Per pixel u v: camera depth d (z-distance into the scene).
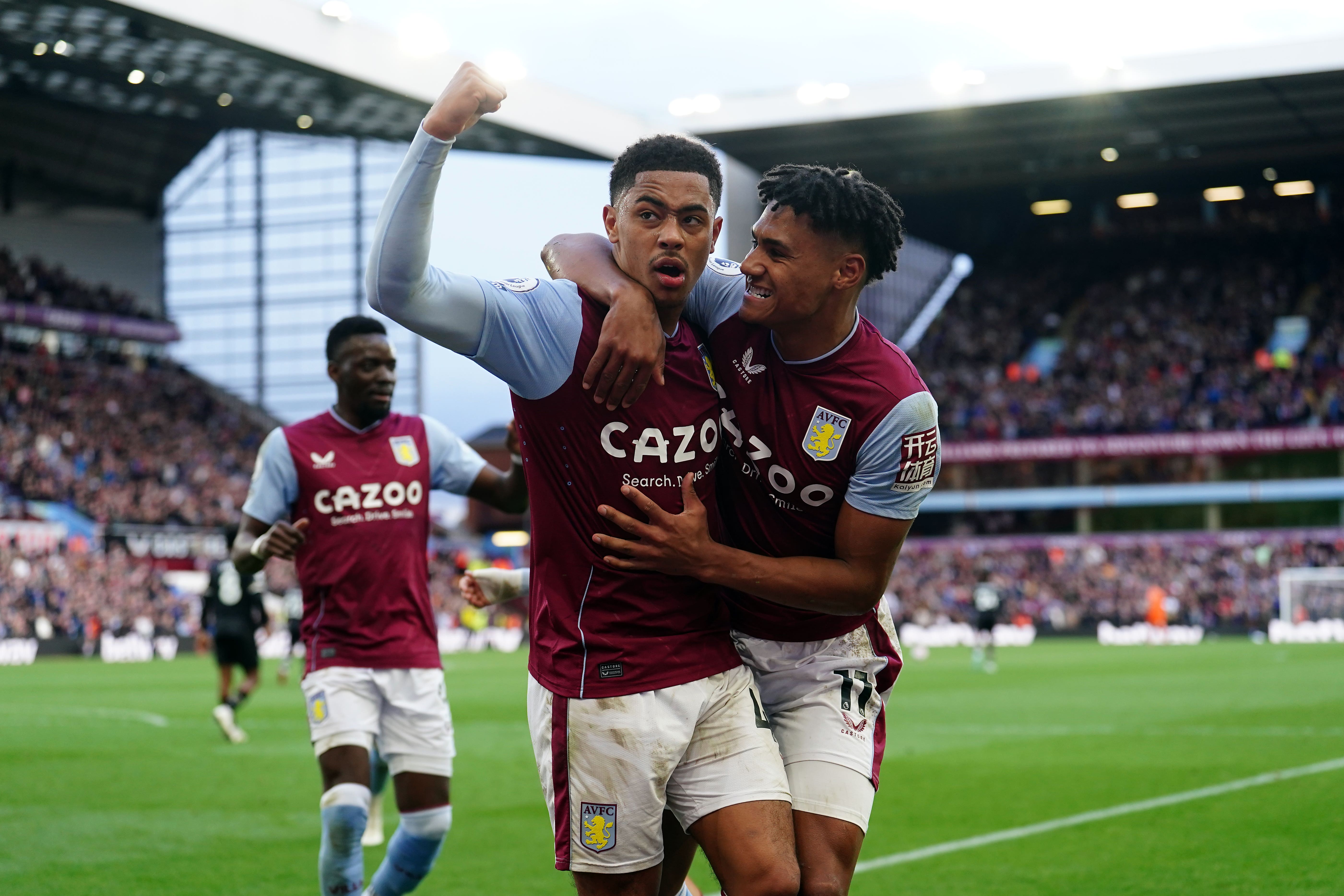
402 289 2.73
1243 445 39.75
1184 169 40.16
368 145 44.44
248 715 14.53
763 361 3.19
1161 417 41.09
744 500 3.33
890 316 49.28
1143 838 6.33
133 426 40.44
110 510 36.25
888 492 3.14
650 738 3.06
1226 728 11.48
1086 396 42.91
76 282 42.16
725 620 3.29
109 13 24.05
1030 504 42.94
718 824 3.06
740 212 38.19
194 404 44.16
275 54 26.50
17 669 25.56
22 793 8.35
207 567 38.09
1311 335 42.06
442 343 2.88
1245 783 8.06
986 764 9.27
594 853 3.11
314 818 7.33
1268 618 36.84
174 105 35.38
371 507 4.86
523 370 2.94
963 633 37.69
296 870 5.84
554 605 3.15
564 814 3.15
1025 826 6.75
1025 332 45.88
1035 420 42.81
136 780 8.96
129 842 6.56
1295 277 44.31
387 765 5.21
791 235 2.97
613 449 3.01
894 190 42.66
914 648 29.53
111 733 12.31
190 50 29.12
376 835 6.51
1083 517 43.19
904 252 50.12
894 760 9.54
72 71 31.23
